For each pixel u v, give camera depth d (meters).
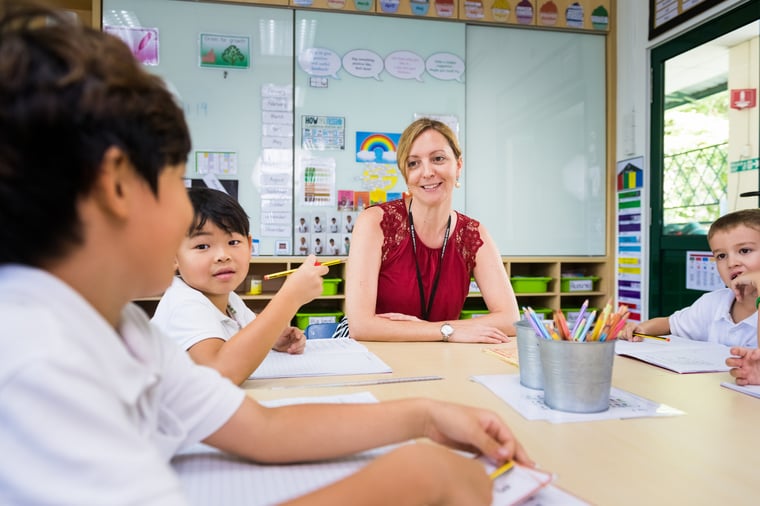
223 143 2.77
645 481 0.47
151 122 0.32
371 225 1.55
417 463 0.37
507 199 3.12
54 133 0.28
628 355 1.04
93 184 0.30
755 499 0.43
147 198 0.33
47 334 0.27
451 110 3.02
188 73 2.72
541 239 3.17
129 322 0.41
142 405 0.38
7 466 0.25
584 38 3.21
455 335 1.24
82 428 0.26
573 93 3.20
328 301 3.02
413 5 2.94
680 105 2.81
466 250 1.59
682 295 2.78
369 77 2.92
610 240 3.24
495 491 0.43
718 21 2.54
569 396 0.67
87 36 0.31
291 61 2.83
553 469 0.50
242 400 0.50
